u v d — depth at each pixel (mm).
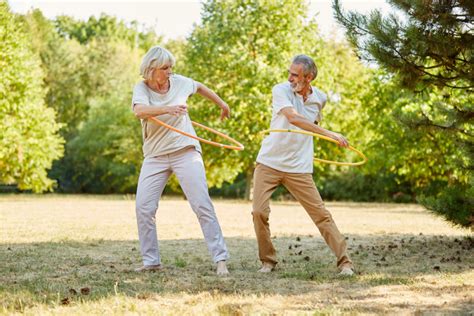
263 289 4508
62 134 39531
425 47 6574
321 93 5598
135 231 9805
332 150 24516
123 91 37625
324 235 5410
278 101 5320
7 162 23938
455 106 7348
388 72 7031
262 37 23781
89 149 37281
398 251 7254
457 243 8188
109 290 4438
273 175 5438
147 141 5496
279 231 10344
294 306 3900
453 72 7293
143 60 5270
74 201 22156
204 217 5414
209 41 23672
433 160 22172
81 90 41531
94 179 38625
